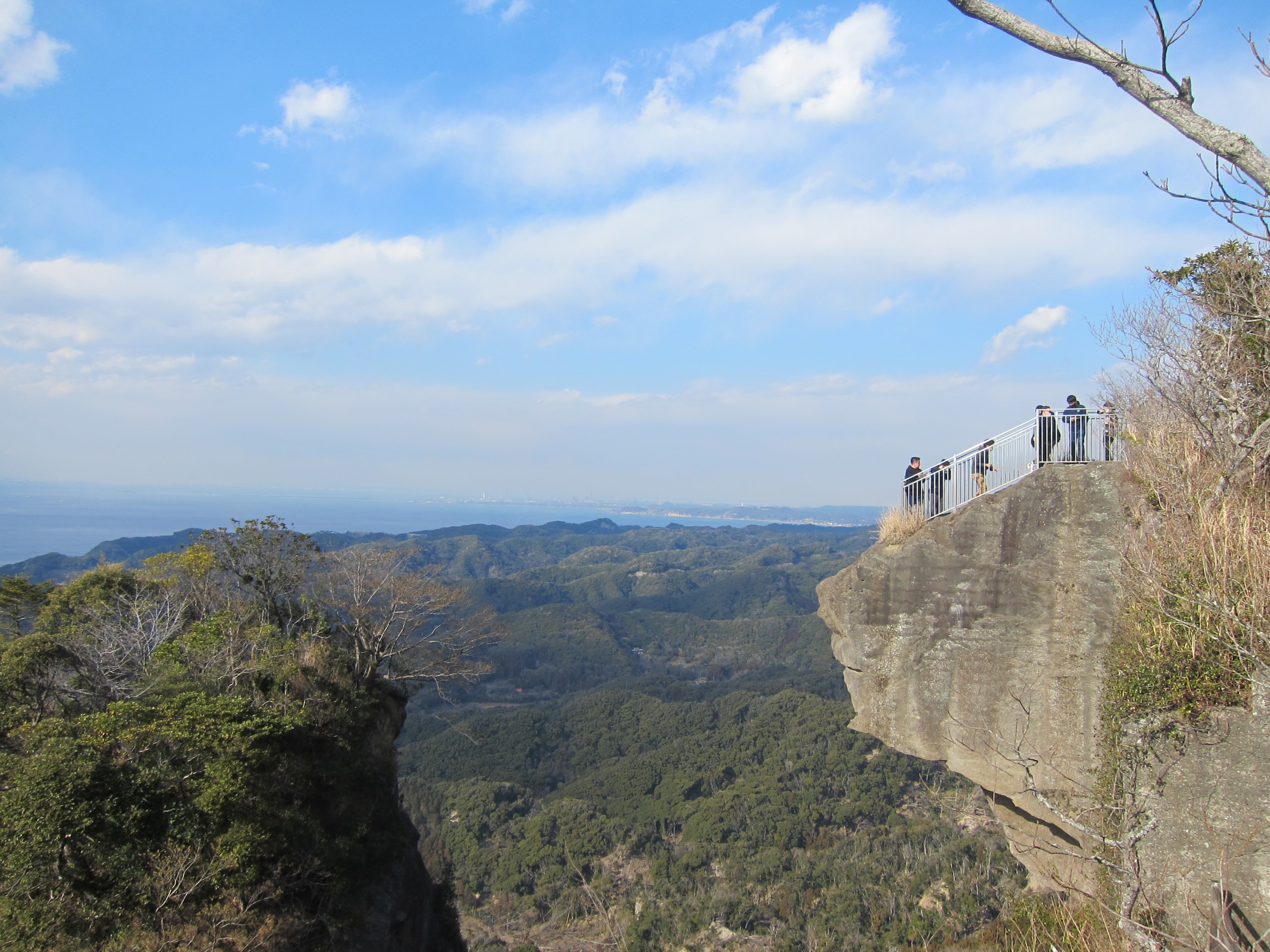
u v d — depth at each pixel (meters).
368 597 27.62
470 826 70.75
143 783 14.93
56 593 23.02
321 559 28.27
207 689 18.95
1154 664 11.08
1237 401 12.36
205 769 15.97
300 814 17.47
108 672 19.08
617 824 69.06
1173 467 12.55
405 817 25.73
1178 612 10.88
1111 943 9.45
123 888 13.85
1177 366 13.83
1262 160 4.57
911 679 14.59
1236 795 10.01
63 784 13.66
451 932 26.11
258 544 26.45
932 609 14.53
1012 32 5.13
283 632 25.47
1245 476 12.23
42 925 12.80
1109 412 13.97
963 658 14.17
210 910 14.66
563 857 64.06
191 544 26.03
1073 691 12.97
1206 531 11.30
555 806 73.38
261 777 16.66
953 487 15.21
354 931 17.83
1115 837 10.91
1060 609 13.38
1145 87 4.92
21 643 17.50
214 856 15.12
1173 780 10.59
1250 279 12.97
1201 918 9.52
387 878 20.42
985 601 14.09
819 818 65.56
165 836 14.85
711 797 73.19
